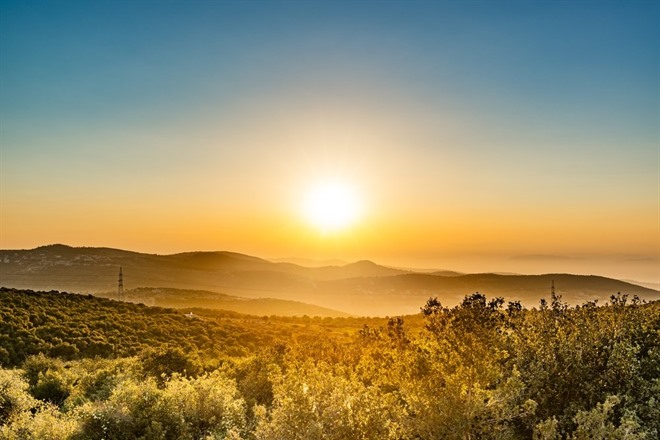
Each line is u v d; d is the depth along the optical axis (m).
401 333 11.38
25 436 15.62
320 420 9.59
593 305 12.05
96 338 52.34
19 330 48.56
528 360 10.62
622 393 9.84
